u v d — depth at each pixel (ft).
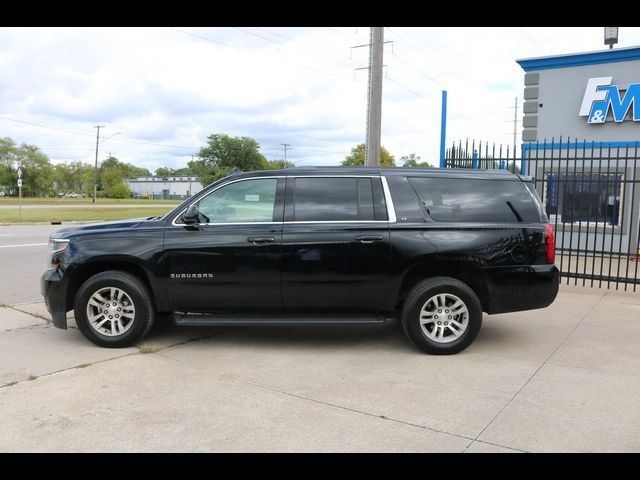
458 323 18.69
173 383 15.80
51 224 91.56
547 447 12.04
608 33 44.01
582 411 13.97
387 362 17.87
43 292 19.66
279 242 18.54
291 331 21.68
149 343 19.75
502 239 18.58
